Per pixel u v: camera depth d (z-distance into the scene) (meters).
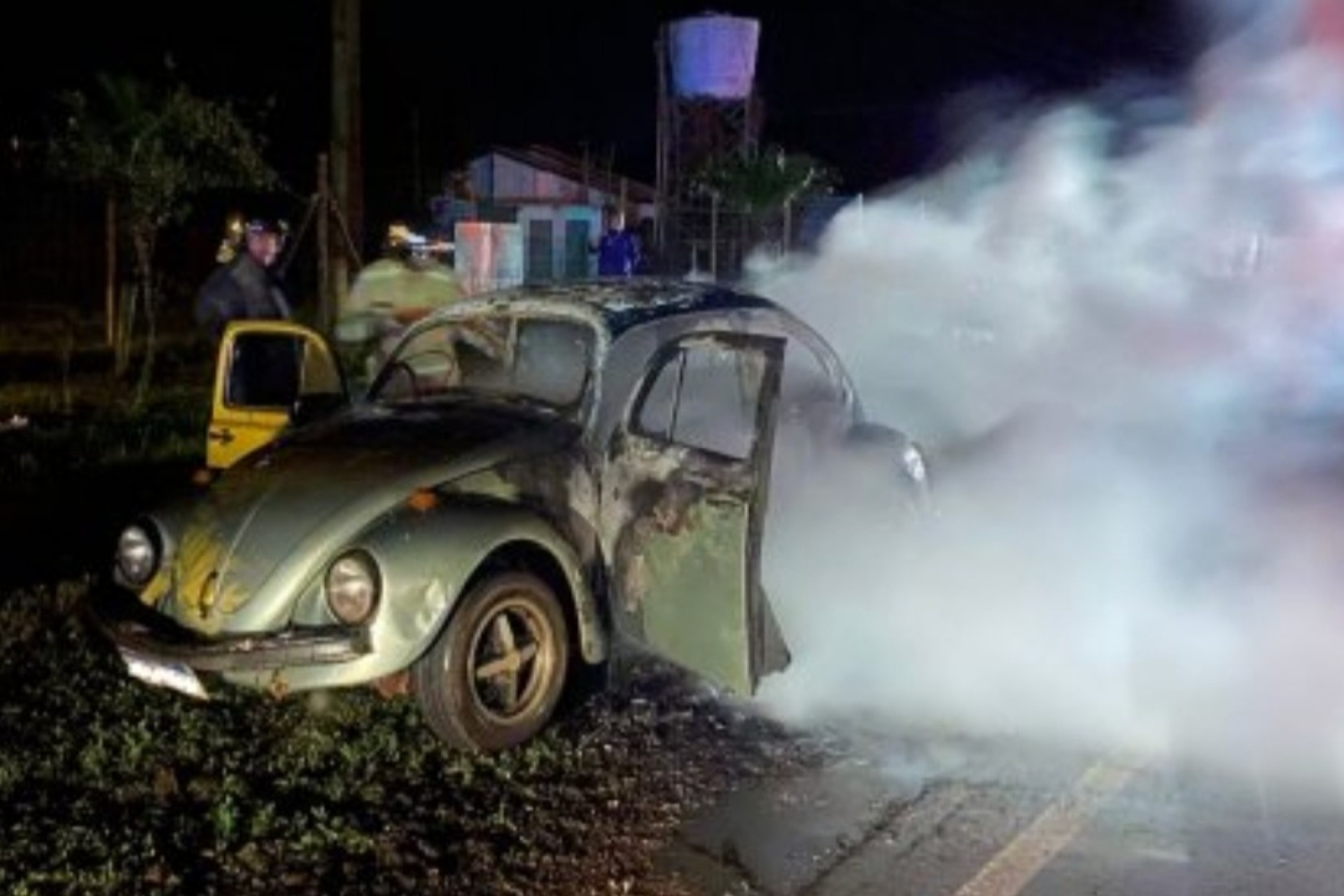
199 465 10.41
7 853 4.50
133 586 5.62
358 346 13.72
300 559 5.28
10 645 6.39
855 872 4.64
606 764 5.44
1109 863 4.70
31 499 9.23
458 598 5.25
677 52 23.64
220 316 9.50
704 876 4.61
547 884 4.54
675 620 5.63
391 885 4.48
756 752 5.58
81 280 20.36
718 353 6.32
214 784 5.07
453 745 5.41
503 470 5.62
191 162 13.48
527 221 27.14
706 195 23.80
